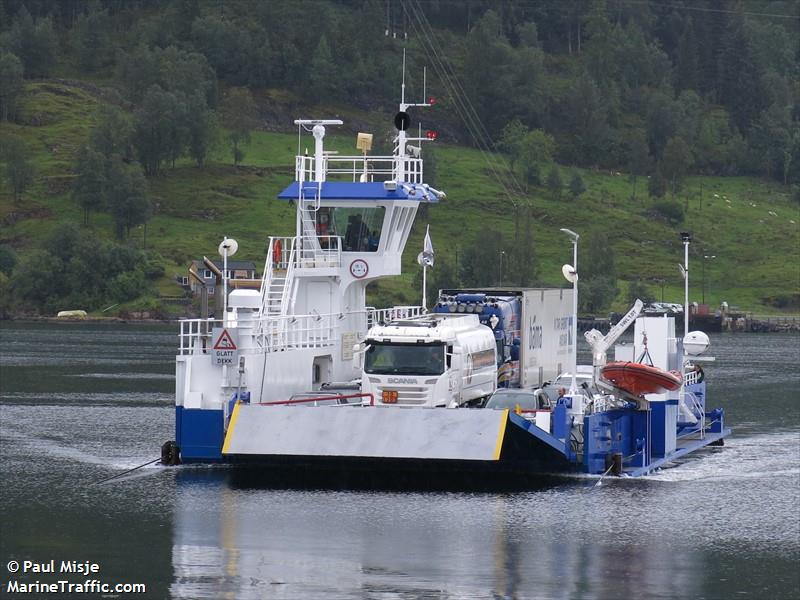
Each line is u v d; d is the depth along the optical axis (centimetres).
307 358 17962
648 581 12950
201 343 16650
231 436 15662
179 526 14625
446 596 12256
